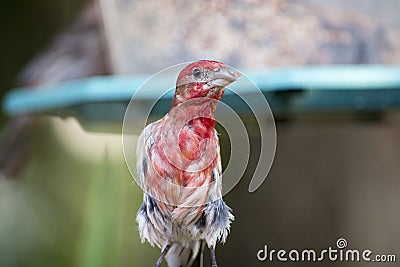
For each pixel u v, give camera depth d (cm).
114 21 358
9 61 570
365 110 344
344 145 448
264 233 441
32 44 575
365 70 302
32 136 439
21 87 376
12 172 429
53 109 333
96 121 309
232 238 436
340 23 359
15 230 459
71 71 365
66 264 453
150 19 364
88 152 456
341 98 304
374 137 443
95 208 286
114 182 286
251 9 364
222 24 363
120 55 357
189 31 363
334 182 448
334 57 352
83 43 375
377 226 444
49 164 458
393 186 445
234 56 356
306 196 446
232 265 436
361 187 447
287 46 355
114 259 287
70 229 455
